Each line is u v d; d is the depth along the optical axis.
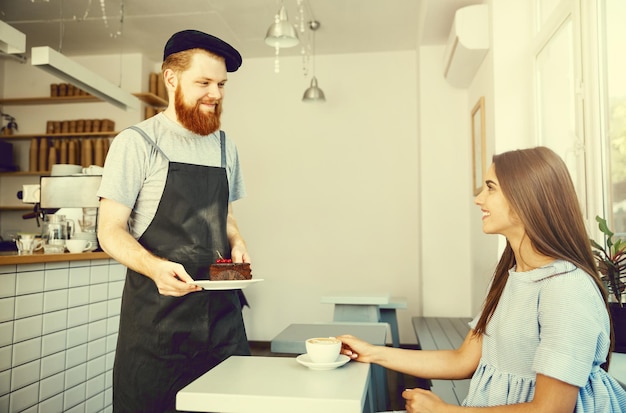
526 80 3.13
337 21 4.59
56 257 2.25
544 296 1.03
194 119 1.60
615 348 1.73
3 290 2.02
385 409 2.60
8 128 5.36
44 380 2.24
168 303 1.56
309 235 5.34
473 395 1.16
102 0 3.90
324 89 5.39
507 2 3.16
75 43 5.08
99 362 2.66
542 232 1.07
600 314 1.00
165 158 1.61
